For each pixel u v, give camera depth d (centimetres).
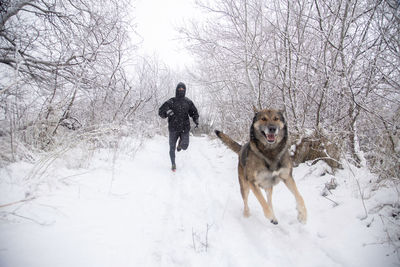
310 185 414
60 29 648
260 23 672
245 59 697
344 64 529
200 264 240
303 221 302
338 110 599
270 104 754
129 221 299
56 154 374
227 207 385
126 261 224
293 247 269
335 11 559
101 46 657
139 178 490
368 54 529
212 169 625
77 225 260
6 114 425
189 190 463
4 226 229
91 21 659
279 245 273
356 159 487
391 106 480
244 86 832
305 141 506
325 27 598
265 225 324
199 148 1000
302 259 248
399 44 382
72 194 331
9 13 563
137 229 286
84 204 310
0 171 332
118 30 641
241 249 267
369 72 501
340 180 397
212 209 375
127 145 704
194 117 659
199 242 279
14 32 567
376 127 461
